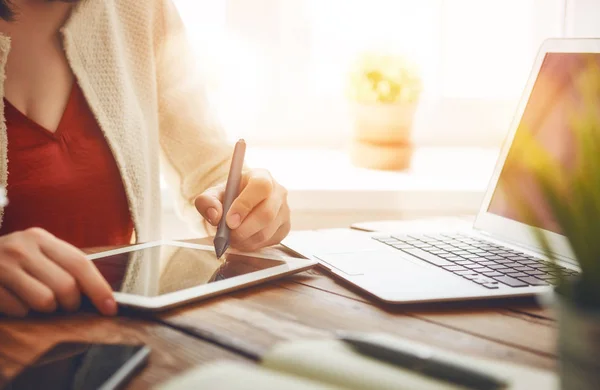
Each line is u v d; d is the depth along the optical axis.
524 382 0.38
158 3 1.05
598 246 0.33
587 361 0.33
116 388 0.39
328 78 1.68
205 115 1.07
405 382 0.37
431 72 1.68
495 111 1.69
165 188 1.33
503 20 1.65
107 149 0.93
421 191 1.28
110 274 0.62
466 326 0.53
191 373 0.39
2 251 0.53
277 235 0.77
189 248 0.74
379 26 1.64
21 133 0.86
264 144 1.69
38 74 0.88
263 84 1.66
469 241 0.81
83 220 0.91
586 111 0.35
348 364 0.39
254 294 0.60
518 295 0.59
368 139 1.45
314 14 1.63
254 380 0.37
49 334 0.49
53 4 0.89
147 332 0.50
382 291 0.59
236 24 1.61
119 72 0.94
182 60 1.08
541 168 0.34
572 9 1.52
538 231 0.36
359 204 1.27
